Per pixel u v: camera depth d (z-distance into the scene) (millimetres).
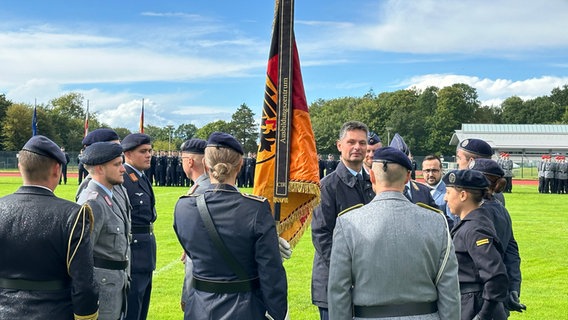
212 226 4117
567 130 95812
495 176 5344
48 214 3887
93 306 3891
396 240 3789
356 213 3977
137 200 6590
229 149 4285
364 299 3830
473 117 119188
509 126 97250
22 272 3824
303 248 13453
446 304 3814
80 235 3859
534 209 22797
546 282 10180
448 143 109375
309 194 5195
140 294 6477
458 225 4777
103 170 5238
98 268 5090
